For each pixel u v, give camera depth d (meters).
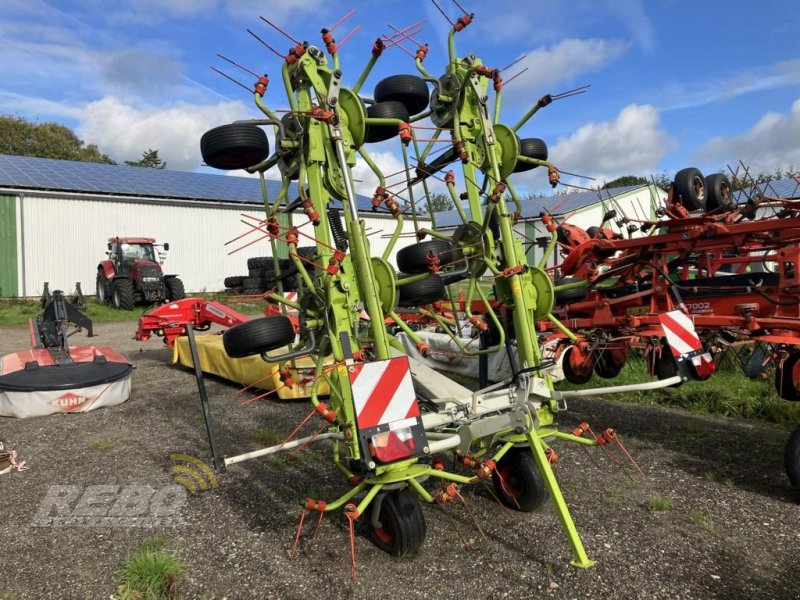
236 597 2.93
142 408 6.63
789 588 2.91
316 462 4.85
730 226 4.89
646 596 2.86
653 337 5.36
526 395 3.68
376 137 4.20
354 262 3.54
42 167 22.16
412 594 2.91
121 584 3.06
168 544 3.48
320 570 3.15
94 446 5.28
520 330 3.95
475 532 3.55
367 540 3.48
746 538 3.43
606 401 6.70
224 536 3.57
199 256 22.25
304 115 3.42
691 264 5.88
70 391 6.35
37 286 19.09
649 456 4.85
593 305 5.89
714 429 5.58
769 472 4.45
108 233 20.39
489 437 3.93
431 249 3.63
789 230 4.74
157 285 17.72
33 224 19.00
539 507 3.85
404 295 3.84
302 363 6.70
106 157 48.84
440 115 4.45
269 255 23.83
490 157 4.19
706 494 4.07
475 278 4.43
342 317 3.48
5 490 4.32
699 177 6.07
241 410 6.55
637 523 3.63
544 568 3.12
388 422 3.14
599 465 4.66
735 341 5.01
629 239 5.65
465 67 4.29
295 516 3.84
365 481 3.29
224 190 24.41
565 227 6.60
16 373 6.47
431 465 3.66
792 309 4.75
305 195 3.55
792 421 5.66
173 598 2.93
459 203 4.40
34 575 3.16
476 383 7.56
